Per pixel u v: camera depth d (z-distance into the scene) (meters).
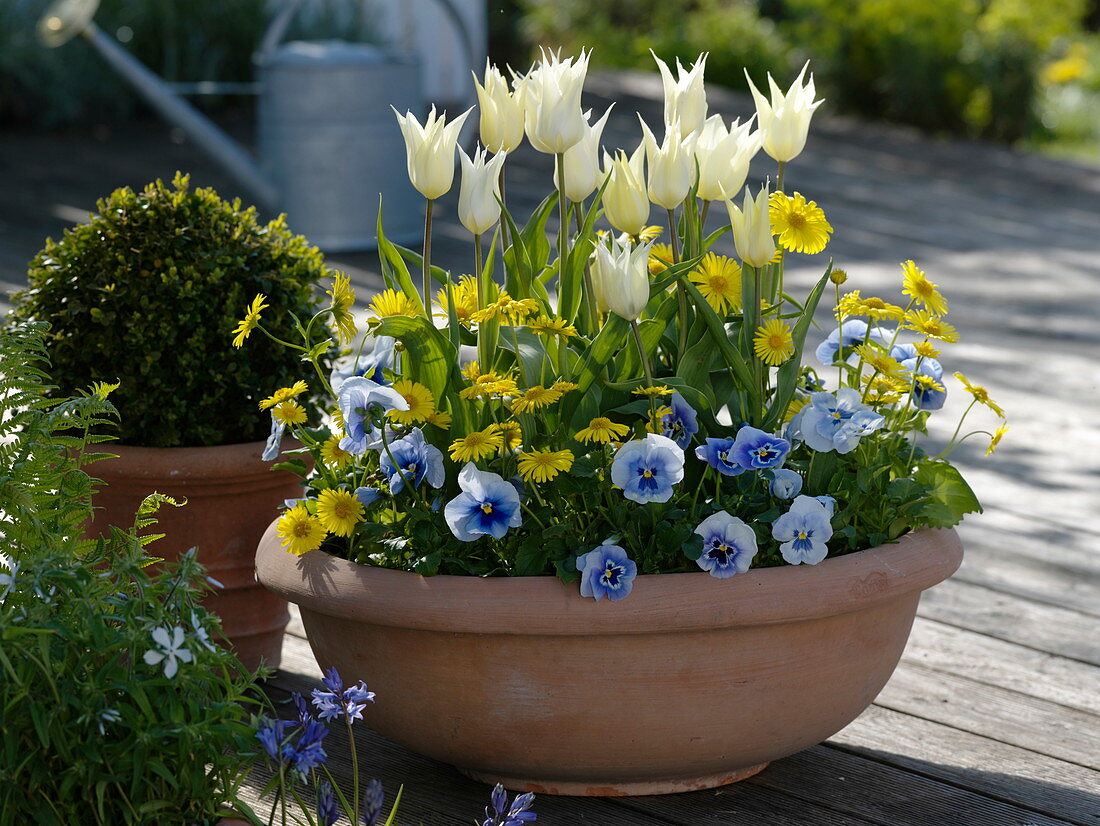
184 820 1.27
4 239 5.37
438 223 6.02
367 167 5.21
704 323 1.66
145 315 1.93
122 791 1.22
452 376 1.59
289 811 1.69
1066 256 6.25
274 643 2.11
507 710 1.57
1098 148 10.36
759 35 11.30
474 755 1.64
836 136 9.47
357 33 8.75
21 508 1.36
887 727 1.99
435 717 1.61
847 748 1.92
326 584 1.57
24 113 8.09
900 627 1.69
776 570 1.54
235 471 1.95
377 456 1.65
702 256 1.66
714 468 1.59
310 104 5.09
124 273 1.95
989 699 2.09
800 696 1.61
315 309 2.19
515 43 10.61
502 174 1.67
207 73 8.40
